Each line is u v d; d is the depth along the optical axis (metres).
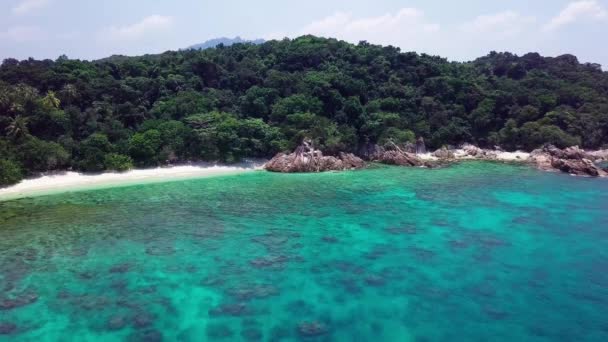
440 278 35.72
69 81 88.38
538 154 93.56
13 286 33.66
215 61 111.19
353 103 95.69
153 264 38.31
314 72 107.38
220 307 30.95
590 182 71.62
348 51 123.56
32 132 75.56
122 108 86.19
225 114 89.19
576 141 95.06
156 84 96.62
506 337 27.33
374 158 93.69
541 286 34.19
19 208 55.31
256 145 84.62
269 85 100.75
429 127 103.00
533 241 43.88
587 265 37.94
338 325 28.70
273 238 45.41
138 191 65.25
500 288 33.88
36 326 28.12
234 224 49.97
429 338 27.20
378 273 36.75
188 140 81.62
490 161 93.69
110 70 99.69
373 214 53.97
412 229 48.12
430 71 118.44
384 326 28.59
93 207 56.31
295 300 32.09
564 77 127.62
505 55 157.50
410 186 69.69
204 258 39.84
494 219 51.34
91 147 73.56
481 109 106.12
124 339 26.80
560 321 29.17
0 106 73.06
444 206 57.31
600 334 27.56
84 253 40.56
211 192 65.25
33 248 41.62
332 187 69.06
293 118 89.50
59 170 72.06
